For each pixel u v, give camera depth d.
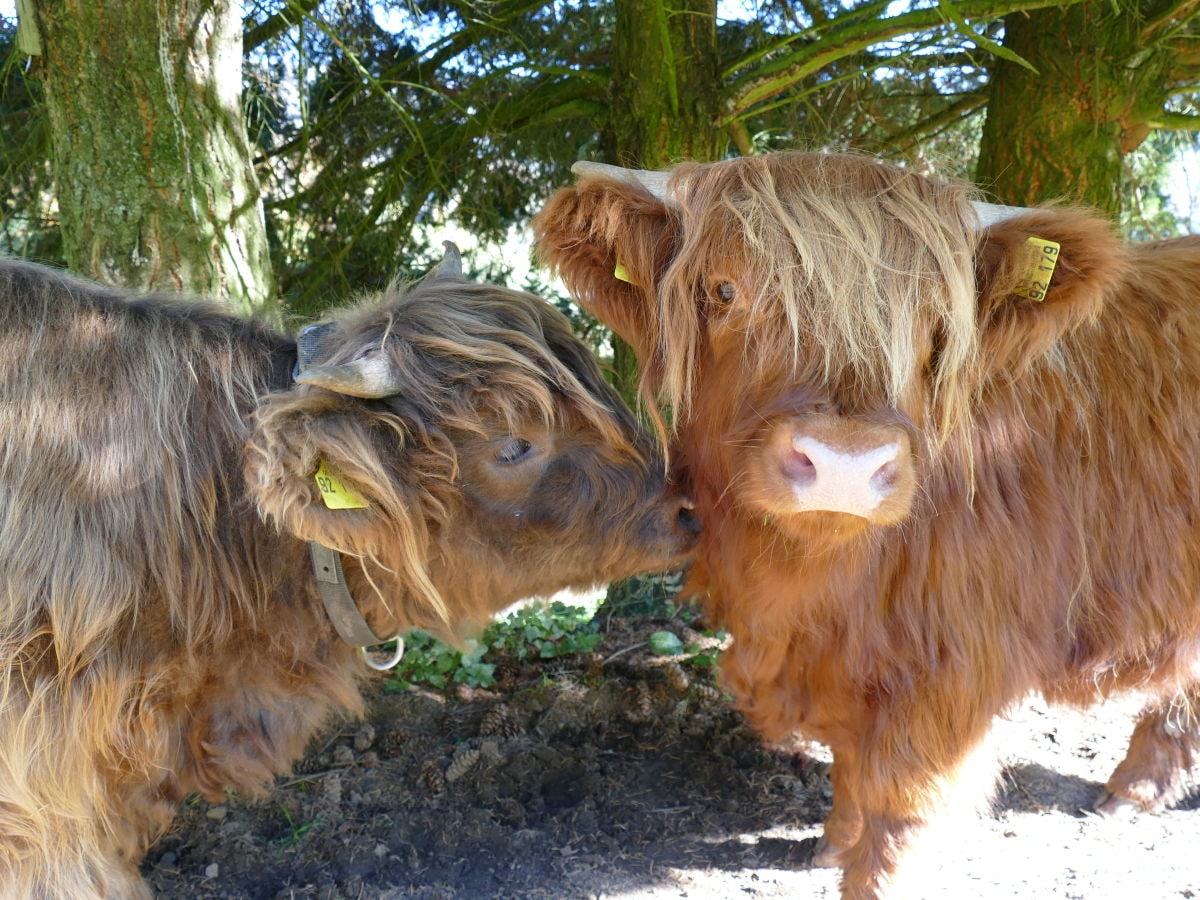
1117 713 4.04
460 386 2.18
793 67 4.11
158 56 3.19
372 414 2.07
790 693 2.76
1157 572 2.70
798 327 2.13
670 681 4.03
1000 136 5.10
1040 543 2.56
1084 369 2.63
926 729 2.51
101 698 2.05
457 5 5.22
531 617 4.40
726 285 2.29
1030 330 2.29
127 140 3.19
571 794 3.41
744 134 4.96
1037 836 3.21
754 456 2.15
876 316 2.07
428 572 2.33
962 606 2.46
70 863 2.06
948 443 2.41
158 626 2.14
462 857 3.05
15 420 2.01
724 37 5.38
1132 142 5.29
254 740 2.41
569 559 2.44
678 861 3.06
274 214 5.46
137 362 2.17
